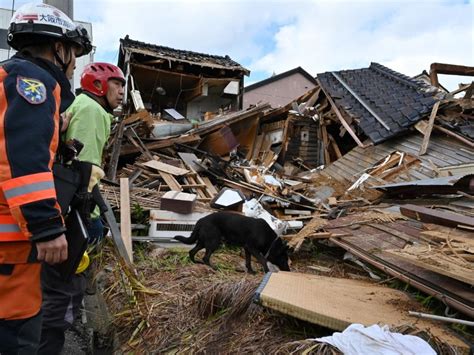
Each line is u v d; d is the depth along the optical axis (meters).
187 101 13.86
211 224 4.28
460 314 2.41
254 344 2.24
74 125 2.31
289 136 11.27
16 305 1.31
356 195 6.66
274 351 2.05
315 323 2.18
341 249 4.76
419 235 3.58
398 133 7.48
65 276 1.57
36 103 1.24
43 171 1.21
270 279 2.74
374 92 10.09
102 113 2.46
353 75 12.02
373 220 4.63
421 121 7.26
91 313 2.88
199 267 4.05
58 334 2.07
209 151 9.82
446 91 8.72
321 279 3.11
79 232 1.55
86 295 2.97
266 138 11.95
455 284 2.52
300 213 6.32
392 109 8.48
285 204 6.52
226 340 2.36
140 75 12.38
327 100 11.20
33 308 1.36
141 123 8.58
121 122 7.20
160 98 13.74
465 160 5.91
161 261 4.16
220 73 12.79
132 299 2.85
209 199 6.21
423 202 5.21
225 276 3.81
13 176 1.17
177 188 6.73
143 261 4.11
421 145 6.96
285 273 3.13
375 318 2.22
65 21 1.62
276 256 4.12
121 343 2.58
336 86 11.28
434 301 2.60
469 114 7.27
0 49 13.53
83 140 2.31
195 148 8.98
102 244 2.93
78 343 2.62
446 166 6.00
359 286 3.03
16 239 1.28
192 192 6.84
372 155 7.98
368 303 2.54
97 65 2.65
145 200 5.44
